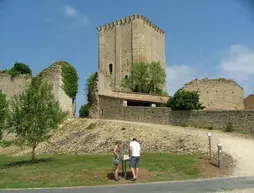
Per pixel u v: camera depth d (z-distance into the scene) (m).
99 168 20.50
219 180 17.33
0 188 15.77
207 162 22.59
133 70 73.69
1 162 29.19
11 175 19.17
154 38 89.69
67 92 46.69
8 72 46.44
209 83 57.78
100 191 14.46
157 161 22.72
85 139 35.22
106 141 33.53
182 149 28.22
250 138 32.34
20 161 28.61
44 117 27.44
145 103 52.66
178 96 39.81
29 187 16.12
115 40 87.81
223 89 58.00
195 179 17.94
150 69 72.12
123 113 44.12
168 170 20.36
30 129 27.17
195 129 36.31
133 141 18.53
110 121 39.56
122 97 50.81
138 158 18.16
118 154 18.34
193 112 38.12
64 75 46.62
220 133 34.22
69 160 26.05
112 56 88.06
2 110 37.41
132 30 84.44
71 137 36.69
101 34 90.75
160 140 31.47
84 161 24.55
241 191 13.71
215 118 36.44
